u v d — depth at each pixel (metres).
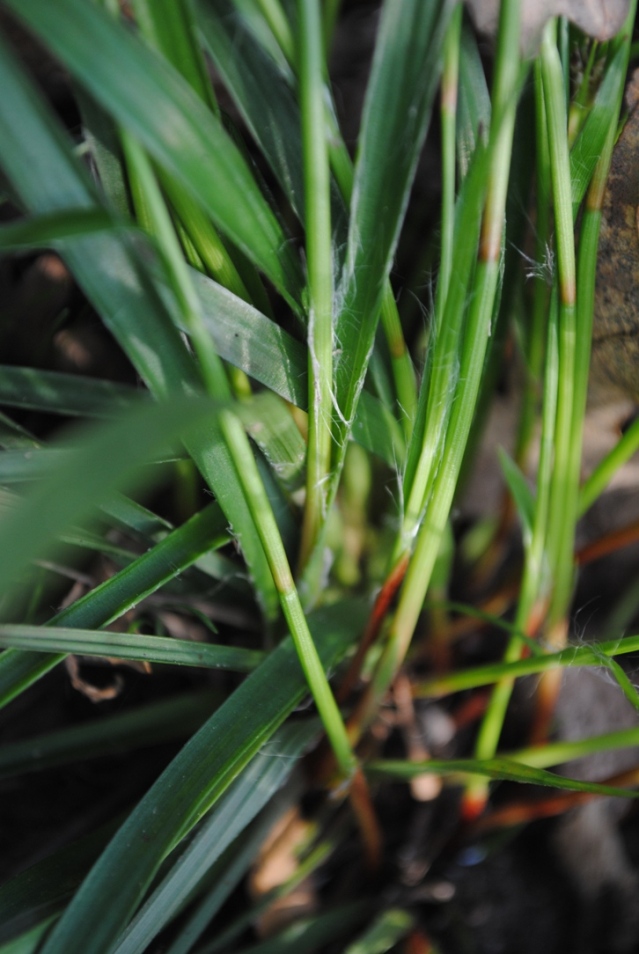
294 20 0.18
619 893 0.21
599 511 0.23
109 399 0.20
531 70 0.19
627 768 0.22
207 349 0.16
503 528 0.23
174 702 0.21
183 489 0.21
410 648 0.22
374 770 0.20
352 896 0.21
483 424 0.21
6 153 0.15
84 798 0.21
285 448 0.19
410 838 0.22
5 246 0.15
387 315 0.19
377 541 0.22
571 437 0.19
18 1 0.15
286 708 0.18
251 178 0.16
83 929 0.17
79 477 0.14
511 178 0.19
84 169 0.16
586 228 0.18
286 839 0.21
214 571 0.20
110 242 0.16
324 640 0.19
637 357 0.20
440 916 0.21
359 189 0.17
